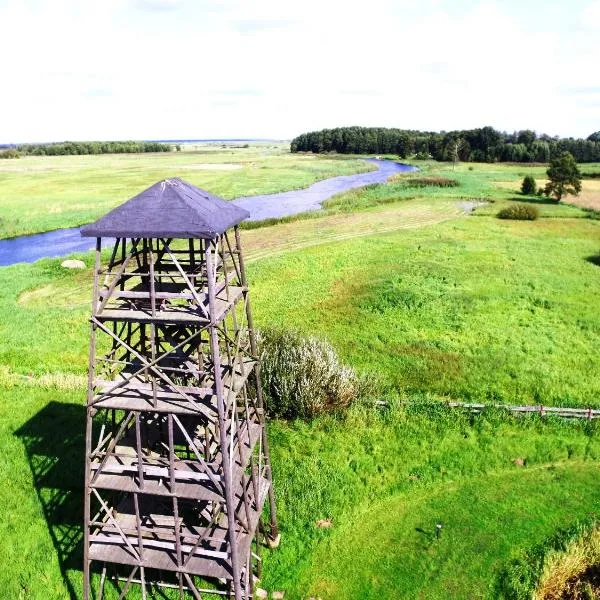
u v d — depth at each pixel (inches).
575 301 1524.4
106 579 614.2
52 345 1283.2
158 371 493.7
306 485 758.5
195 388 503.8
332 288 1664.6
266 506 713.0
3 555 650.2
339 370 978.1
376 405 956.6
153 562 528.7
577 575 616.1
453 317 1403.8
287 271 1851.6
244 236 2517.2
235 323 560.7
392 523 697.6
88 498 524.4
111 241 2488.9
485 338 1272.1
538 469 801.6
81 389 1068.5
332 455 834.8
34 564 635.5
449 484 772.0
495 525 688.4
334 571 624.4
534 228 2472.9
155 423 631.8
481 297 1537.9
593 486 761.0
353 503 732.0
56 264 1999.3
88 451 515.5
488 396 1010.7
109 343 1282.0
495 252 2039.9
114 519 545.6
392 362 1149.1
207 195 545.0
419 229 2498.8
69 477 793.6
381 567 629.0
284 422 937.5
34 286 1769.2
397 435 886.4
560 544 647.8
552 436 874.1
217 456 570.3
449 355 1177.4
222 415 468.1
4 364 1190.3
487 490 756.0
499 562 629.9
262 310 1481.3
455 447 848.3
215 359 462.3
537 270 1812.3
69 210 3159.5
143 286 569.0
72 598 589.6
